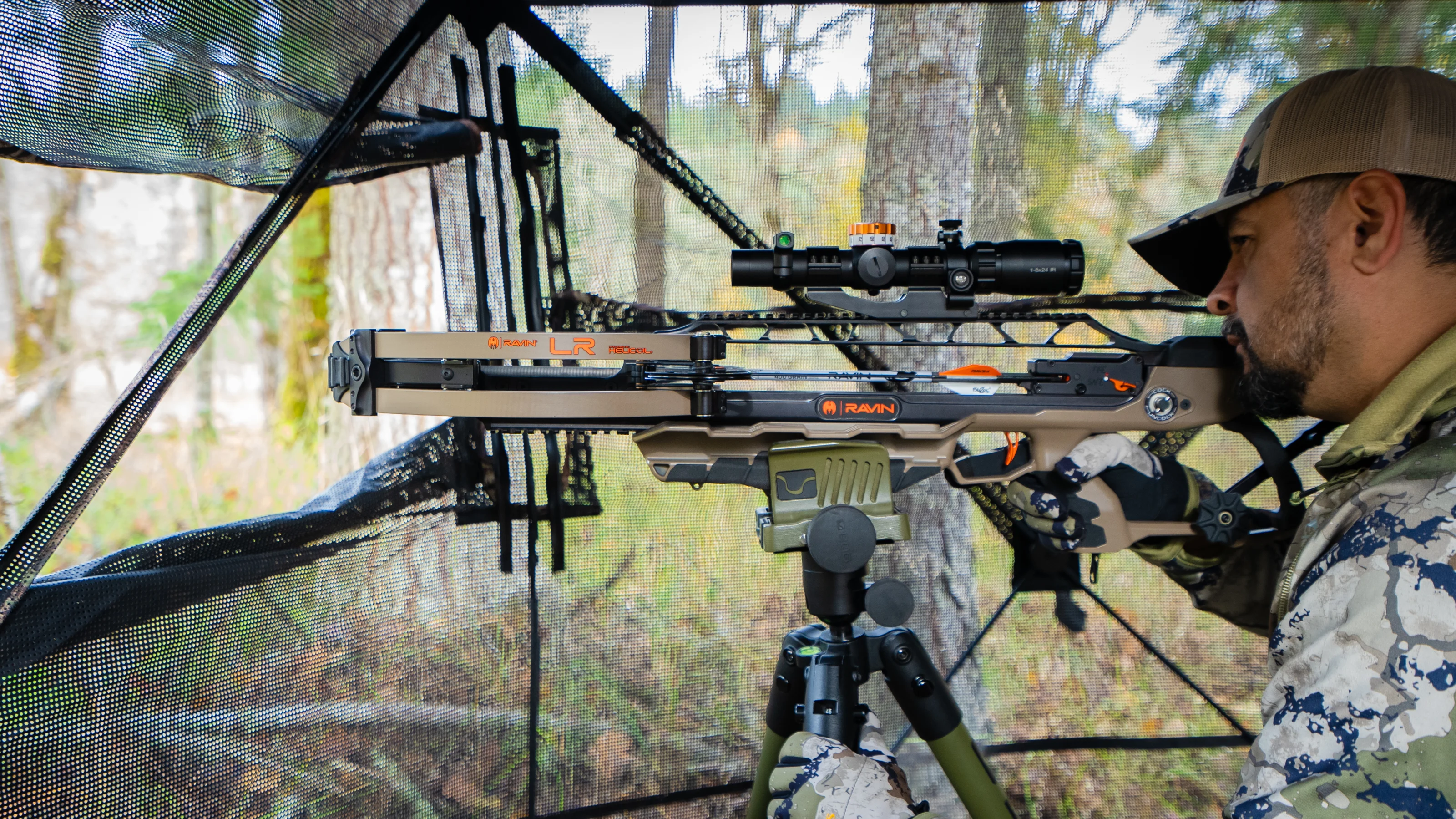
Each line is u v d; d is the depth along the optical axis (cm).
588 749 206
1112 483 153
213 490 489
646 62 203
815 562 139
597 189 204
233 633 148
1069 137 216
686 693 215
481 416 140
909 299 147
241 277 149
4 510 414
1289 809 67
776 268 143
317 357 530
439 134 185
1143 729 223
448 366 141
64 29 132
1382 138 83
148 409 135
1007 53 213
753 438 153
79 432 494
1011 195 217
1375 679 67
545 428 151
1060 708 225
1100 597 226
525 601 202
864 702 223
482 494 196
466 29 189
